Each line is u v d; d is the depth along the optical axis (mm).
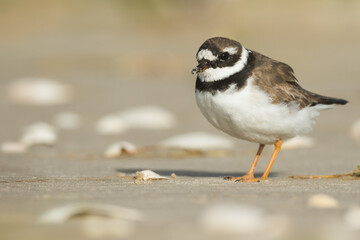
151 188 7695
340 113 16172
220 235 5328
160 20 31562
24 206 6555
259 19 30422
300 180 8930
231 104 8625
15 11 36250
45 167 10289
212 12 31516
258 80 8742
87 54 25328
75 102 18078
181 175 9719
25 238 5344
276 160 11336
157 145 12484
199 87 8930
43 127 14375
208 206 6500
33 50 26797
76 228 5605
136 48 26375
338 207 6480
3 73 22125
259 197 7055
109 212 5953
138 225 5684
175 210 6293
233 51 8773
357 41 25922
